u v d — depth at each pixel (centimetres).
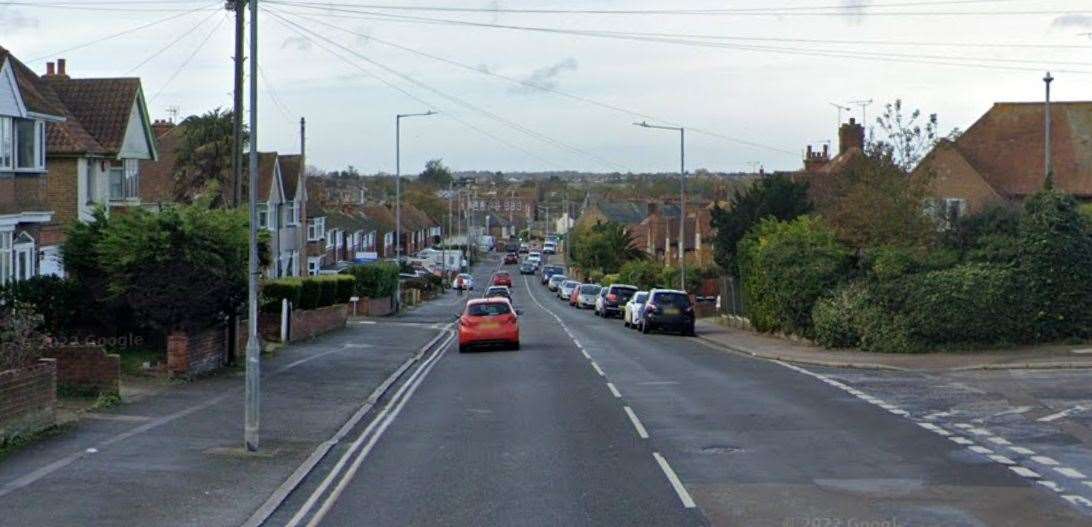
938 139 4078
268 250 2925
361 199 15488
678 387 2445
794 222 4119
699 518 1185
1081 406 2012
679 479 1405
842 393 2278
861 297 3231
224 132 5403
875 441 1675
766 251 3891
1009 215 3253
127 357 2506
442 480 1437
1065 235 3023
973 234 3300
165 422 1869
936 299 3052
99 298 2512
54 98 3681
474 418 2027
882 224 3553
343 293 5044
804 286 3559
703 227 9125
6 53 3003
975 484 1348
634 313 4850
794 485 1356
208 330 2630
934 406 2058
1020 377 2486
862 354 3119
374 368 2958
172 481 1400
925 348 3088
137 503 1270
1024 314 3036
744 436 1742
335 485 1425
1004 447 1611
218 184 4894
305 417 2033
